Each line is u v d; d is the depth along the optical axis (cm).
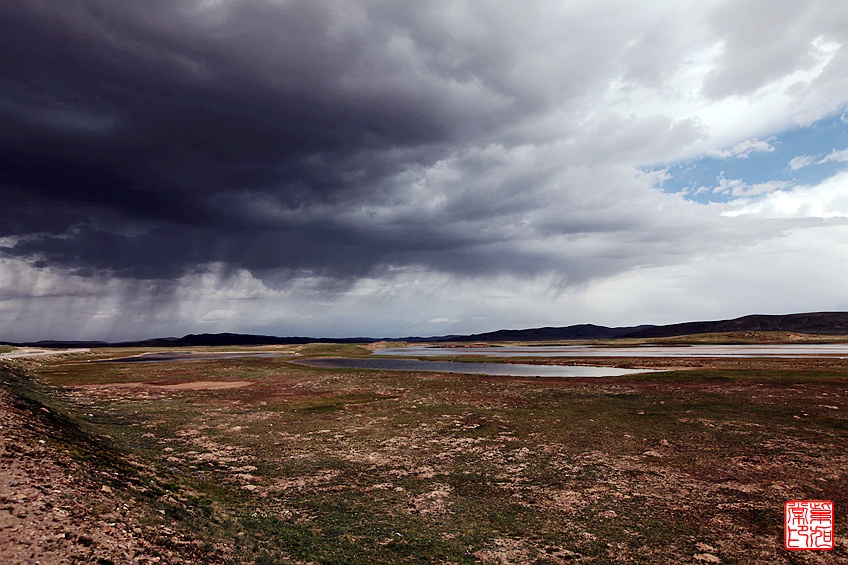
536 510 2405
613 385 6900
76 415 4244
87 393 6134
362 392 6556
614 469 3031
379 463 3194
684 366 10169
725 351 18088
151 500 2097
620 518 2298
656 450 3438
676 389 6250
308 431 4116
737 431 3875
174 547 1638
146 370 9956
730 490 2636
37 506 1611
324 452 3450
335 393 6462
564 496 2588
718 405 4994
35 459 2098
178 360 14212
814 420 4200
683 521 2258
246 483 2728
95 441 3059
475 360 14288
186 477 2742
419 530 2164
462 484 2788
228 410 5088
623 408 5031
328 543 1997
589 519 2292
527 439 3809
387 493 2636
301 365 11650
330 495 2589
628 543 2044
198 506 2247
